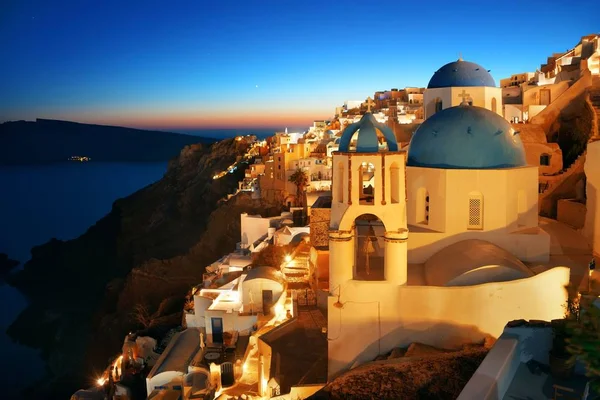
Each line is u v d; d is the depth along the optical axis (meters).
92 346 56.56
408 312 18.73
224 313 32.03
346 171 18.64
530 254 21.44
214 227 70.88
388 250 18.72
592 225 25.73
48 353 63.94
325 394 16.89
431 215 22.14
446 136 22.16
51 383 52.97
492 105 34.41
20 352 64.75
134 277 65.69
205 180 96.25
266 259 40.19
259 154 94.19
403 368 16.77
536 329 13.45
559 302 18.72
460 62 35.09
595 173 25.47
